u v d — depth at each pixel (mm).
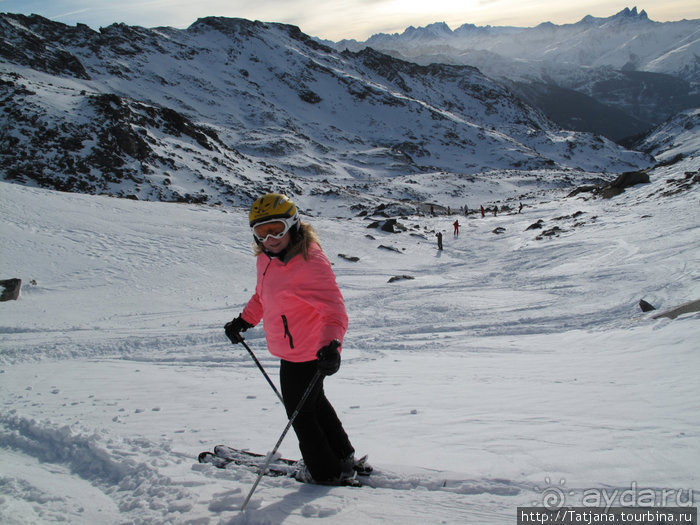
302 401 2426
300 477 2668
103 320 12922
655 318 8883
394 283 18109
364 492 2482
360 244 27312
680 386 4391
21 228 19953
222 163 59844
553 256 20906
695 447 2732
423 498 2363
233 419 4086
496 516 2107
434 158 156000
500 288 15523
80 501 2459
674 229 20891
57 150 46094
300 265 2402
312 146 136500
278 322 2504
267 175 66125
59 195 25281
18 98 51406
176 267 18719
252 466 2846
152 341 10070
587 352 7141
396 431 3510
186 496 2434
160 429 3787
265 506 2301
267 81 191625
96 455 3107
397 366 6906
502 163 152875
